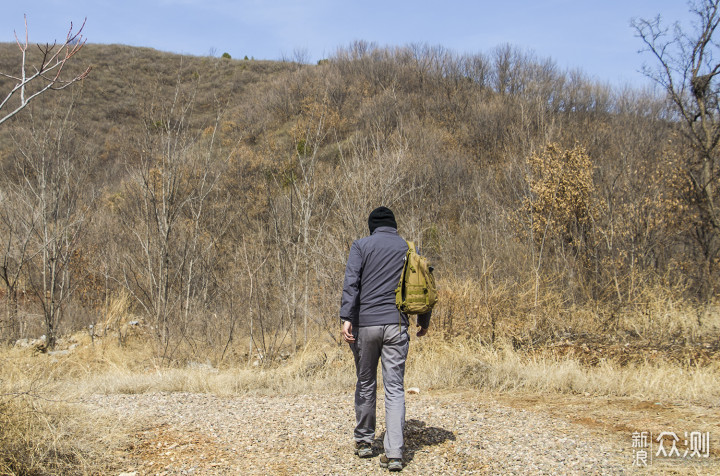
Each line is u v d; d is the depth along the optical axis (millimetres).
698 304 10367
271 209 10562
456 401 5762
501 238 13031
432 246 13930
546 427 4680
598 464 3805
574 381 6367
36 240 11570
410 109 26891
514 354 8102
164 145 9953
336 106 27391
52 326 10281
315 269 9578
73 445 4066
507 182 16516
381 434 4582
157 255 10328
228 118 27344
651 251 11992
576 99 26531
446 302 9531
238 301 10297
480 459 3955
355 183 9883
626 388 6098
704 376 6359
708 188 11859
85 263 12031
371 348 4078
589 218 12641
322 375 7145
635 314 10078
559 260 12008
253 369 8273
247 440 4395
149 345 9703
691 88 11938
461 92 29141
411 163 14047
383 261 4164
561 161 13445
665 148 14156
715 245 11922
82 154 13383
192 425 4770
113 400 5695
